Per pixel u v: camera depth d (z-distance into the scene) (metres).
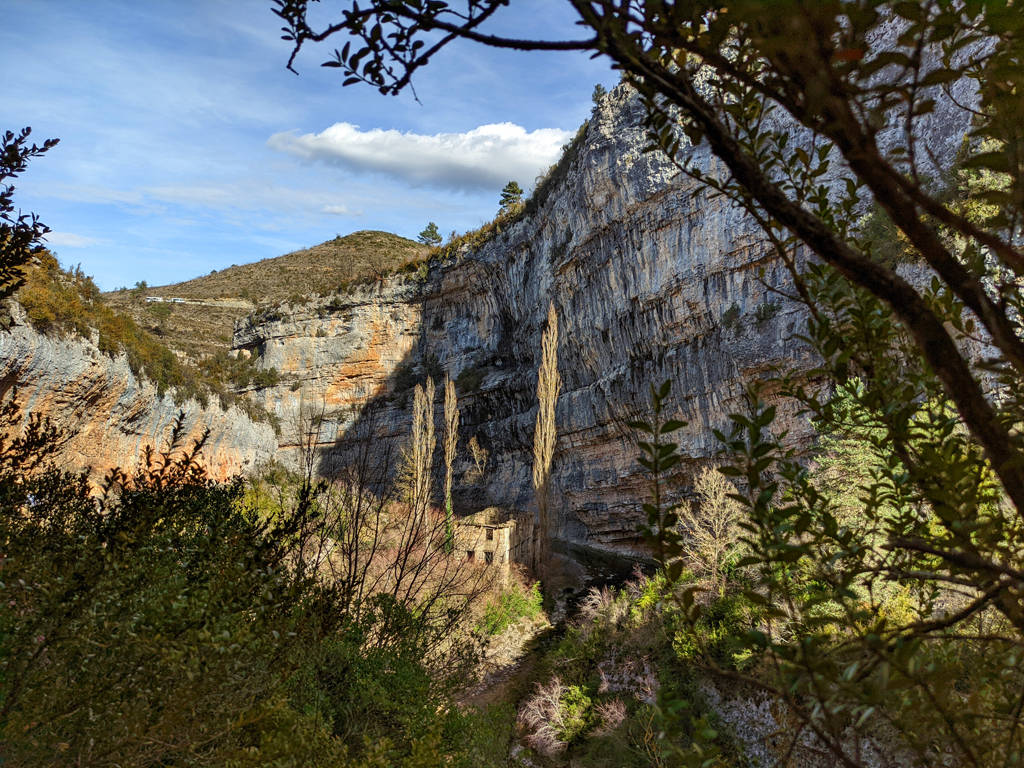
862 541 1.74
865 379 1.97
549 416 34.81
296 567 4.84
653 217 34.06
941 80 1.06
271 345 62.50
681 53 1.26
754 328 28.41
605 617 23.81
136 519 3.89
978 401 1.09
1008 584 1.22
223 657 3.04
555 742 18.02
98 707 2.80
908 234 1.14
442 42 1.34
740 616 15.81
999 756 1.33
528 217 48.41
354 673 6.66
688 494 32.09
